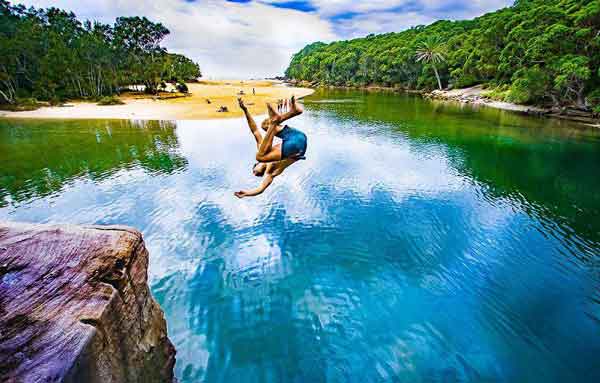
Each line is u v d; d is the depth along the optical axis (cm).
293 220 1786
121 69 7881
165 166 2697
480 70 6994
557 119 4744
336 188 2227
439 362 979
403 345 1034
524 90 4838
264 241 1577
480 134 3909
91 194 2125
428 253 1497
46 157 2941
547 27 4678
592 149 3161
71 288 402
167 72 9475
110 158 2920
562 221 1789
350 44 15875
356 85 12750
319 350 1017
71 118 4888
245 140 3594
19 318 349
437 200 2048
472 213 1877
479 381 924
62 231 478
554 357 995
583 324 1110
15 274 403
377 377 934
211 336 1059
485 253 1500
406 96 9169
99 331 368
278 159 502
